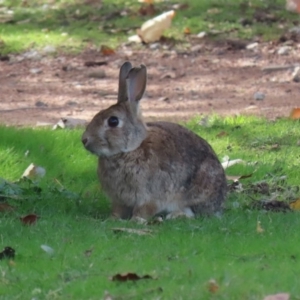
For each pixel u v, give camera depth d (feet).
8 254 29.14
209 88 64.08
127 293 25.61
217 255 29.32
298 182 41.27
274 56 72.13
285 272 27.20
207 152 35.76
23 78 68.23
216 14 79.82
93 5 84.38
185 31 76.79
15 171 41.68
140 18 81.25
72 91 64.18
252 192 39.47
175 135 35.27
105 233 31.86
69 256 29.04
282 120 52.39
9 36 77.30
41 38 76.74
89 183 40.65
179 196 34.91
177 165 34.65
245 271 27.30
